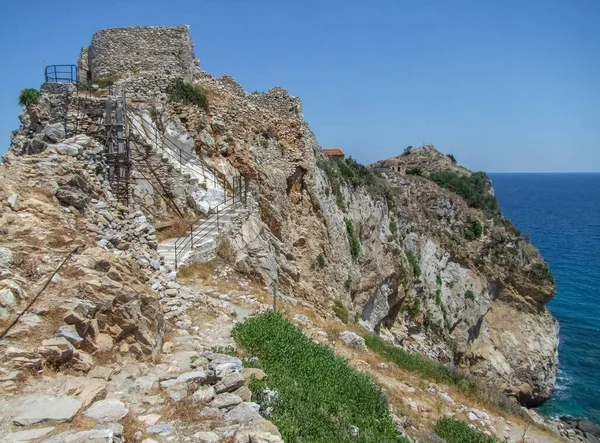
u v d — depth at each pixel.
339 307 29.62
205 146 25.23
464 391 21.88
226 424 8.01
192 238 19.81
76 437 6.73
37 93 20.72
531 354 46.47
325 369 13.62
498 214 53.62
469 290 46.00
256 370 10.80
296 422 9.59
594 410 41.66
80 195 13.13
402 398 17.00
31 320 8.72
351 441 10.30
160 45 26.80
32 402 7.41
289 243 28.16
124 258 11.66
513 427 20.12
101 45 26.75
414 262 41.94
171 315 13.23
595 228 148.00
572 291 75.69
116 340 9.73
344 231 33.53
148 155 21.36
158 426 7.65
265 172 27.33
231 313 15.52
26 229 10.77
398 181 49.41
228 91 28.61
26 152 19.23
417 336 41.03
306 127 31.56
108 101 19.31
